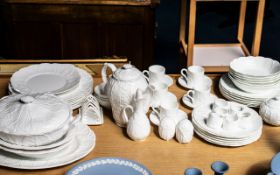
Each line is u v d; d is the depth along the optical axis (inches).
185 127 49.3
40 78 59.4
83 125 52.2
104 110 57.4
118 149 49.4
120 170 44.2
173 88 63.2
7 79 63.9
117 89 51.1
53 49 104.7
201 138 51.7
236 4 158.1
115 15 100.0
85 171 44.0
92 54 105.3
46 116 45.8
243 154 49.0
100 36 102.9
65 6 99.0
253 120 52.4
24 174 45.3
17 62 67.7
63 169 46.3
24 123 44.5
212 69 84.7
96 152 48.8
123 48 104.4
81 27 101.7
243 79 57.2
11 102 47.2
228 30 151.6
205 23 157.8
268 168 46.6
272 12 165.6
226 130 50.1
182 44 96.5
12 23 100.9
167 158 48.1
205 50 93.7
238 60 63.1
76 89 58.0
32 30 102.0
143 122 49.6
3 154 46.8
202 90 58.3
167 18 163.9
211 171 46.1
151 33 102.4
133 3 98.0
